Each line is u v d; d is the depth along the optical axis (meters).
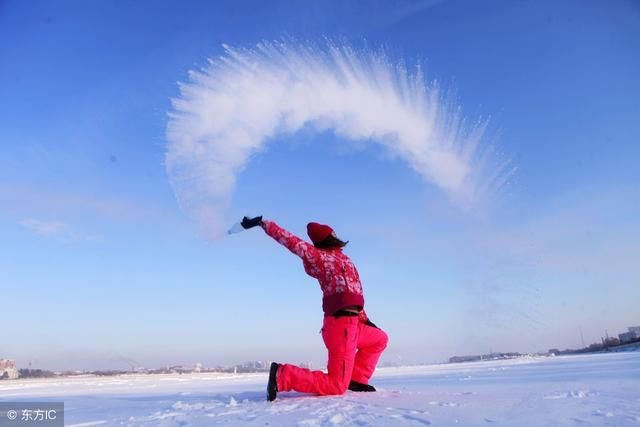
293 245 3.82
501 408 2.64
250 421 2.49
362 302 3.75
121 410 3.52
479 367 13.94
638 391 3.41
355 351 3.66
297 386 3.48
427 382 6.81
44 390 9.55
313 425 2.28
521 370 9.48
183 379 15.65
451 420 2.28
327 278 3.77
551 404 2.76
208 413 2.91
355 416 2.48
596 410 2.47
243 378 15.40
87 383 13.13
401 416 2.43
